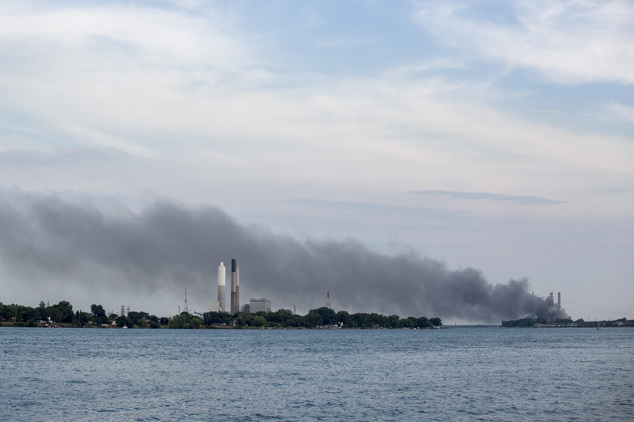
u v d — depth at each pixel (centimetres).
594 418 7869
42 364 15112
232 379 12006
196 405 8756
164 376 12531
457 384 11169
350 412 8256
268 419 7788
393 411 8331
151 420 7694
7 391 10069
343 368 14562
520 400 9244
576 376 12500
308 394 9862
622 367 14650
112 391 10131
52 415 7994
